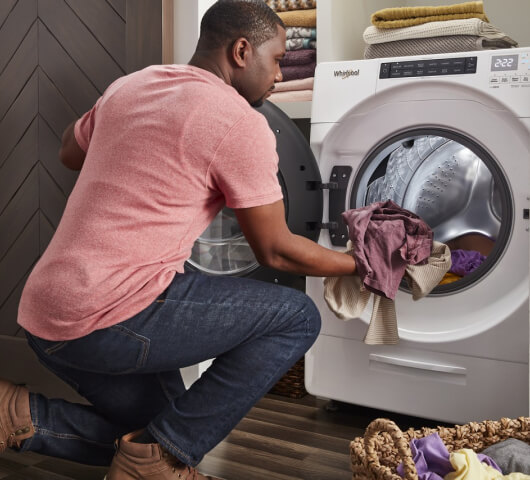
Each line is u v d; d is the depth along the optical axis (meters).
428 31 1.95
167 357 1.23
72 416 1.39
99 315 1.16
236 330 1.25
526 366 1.69
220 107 1.16
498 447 1.29
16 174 2.25
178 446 1.24
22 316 1.21
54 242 1.21
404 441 1.04
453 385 1.80
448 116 1.79
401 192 2.00
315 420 1.99
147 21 2.03
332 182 1.98
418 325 1.84
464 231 1.98
